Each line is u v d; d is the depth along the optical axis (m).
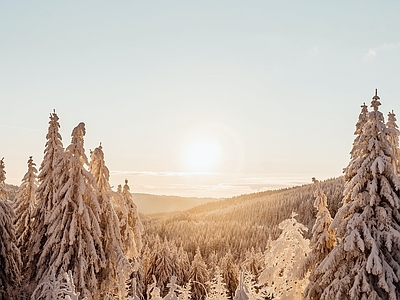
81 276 18.94
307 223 136.25
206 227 149.50
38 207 21.27
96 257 19.55
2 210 21.39
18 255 21.50
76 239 19.80
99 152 23.25
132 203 28.58
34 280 20.12
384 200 15.20
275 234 122.38
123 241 24.66
